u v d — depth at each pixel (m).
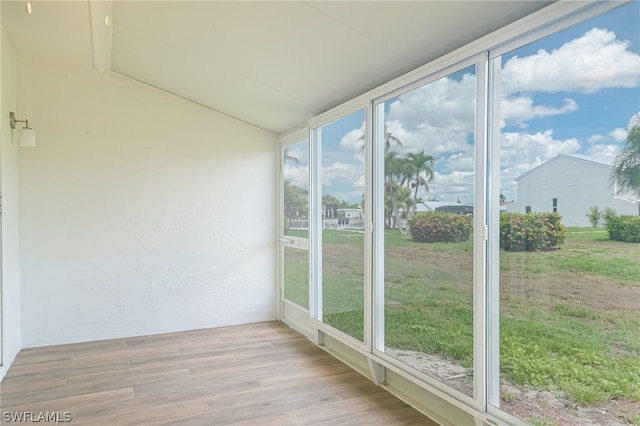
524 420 1.90
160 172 4.34
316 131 3.96
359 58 2.77
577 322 1.69
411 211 2.66
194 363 3.45
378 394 2.85
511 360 1.98
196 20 2.77
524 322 1.92
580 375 1.68
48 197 3.91
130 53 3.53
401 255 2.75
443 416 2.48
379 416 2.54
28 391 2.89
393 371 2.85
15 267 3.62
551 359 1.79
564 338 1.74
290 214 4.61
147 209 4.29
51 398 2.79
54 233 3.93
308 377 3.15
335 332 3.51
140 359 3.54
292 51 2.91
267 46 2.92
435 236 2.45
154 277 4.32
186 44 3.15
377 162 3.00
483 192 2.09
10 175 3.45
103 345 3.92
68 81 3.98
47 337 3.90
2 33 3.21
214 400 2.77
